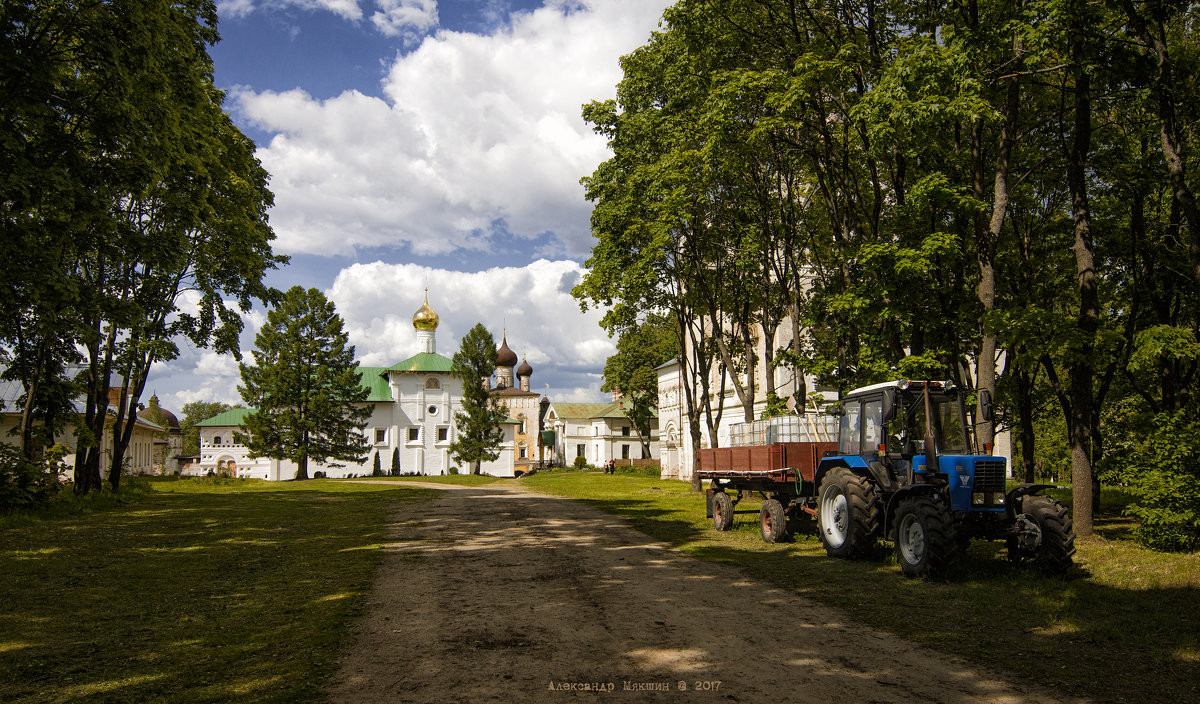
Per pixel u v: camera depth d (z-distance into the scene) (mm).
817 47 15602
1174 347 11789
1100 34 11625
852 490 11289
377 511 21016
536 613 7816
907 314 13328
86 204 12875
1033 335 12383
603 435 83750
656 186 20406
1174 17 13508
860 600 8422
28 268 12398
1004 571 9922
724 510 15453
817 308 18984
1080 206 13078
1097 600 8203
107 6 13164
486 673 5746
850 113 12984
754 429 16797
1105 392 16672
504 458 68500
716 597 8625
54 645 6676
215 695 5273
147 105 14094
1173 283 15250
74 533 15180
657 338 61875
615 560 11477
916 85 12148
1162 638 6711
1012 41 13328
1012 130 13391
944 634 6918
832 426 15086
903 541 10180
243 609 8148
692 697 5199
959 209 13836
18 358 20703
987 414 10586
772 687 5426
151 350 24109
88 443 22516
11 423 33188
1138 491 11656
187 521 17938
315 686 5445
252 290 24109
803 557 11750
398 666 5945
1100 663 6051
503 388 99062
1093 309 12844
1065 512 9586
